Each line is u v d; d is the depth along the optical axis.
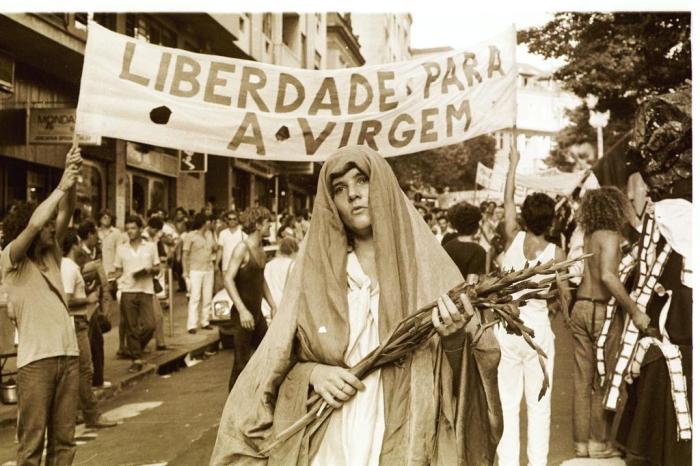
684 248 4.77
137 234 9.65
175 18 20.45
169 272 12.61
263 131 5.84
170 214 23.45
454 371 2.21
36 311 4.76
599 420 5.57
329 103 5.93
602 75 14.28
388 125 6.03
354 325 2.25
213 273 13.35
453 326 2.12
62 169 17.02
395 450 2.15
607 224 5.24
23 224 4.93
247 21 26.69
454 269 2.34
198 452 6.21
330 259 2.29
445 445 2.17
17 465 4.75
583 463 5.47
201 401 8.12
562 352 10.52
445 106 6.06
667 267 4.88
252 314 7.30
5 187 15.12
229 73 5.77
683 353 4.78
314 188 41.00
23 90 15.45
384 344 2.15
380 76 5.98
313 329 2.24
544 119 78.12
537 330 4.96
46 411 4.75
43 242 4.86
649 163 4.96
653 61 13.58
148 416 7.45
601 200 5.30
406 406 2.18
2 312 7.81
